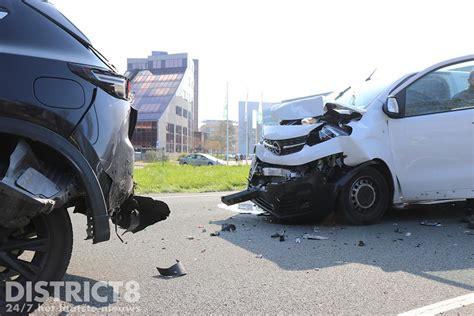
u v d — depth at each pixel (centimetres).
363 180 624
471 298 359
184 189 1241
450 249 504
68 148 303
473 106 645
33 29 307
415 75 646
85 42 327
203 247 522
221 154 9181
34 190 283
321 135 614
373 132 619
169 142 10712
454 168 633
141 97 10919
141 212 412
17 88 288
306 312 333
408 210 746
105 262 461
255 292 373
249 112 5350
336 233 589
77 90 310
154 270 434
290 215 623
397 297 362
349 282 397
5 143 295
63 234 315
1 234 295
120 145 342
